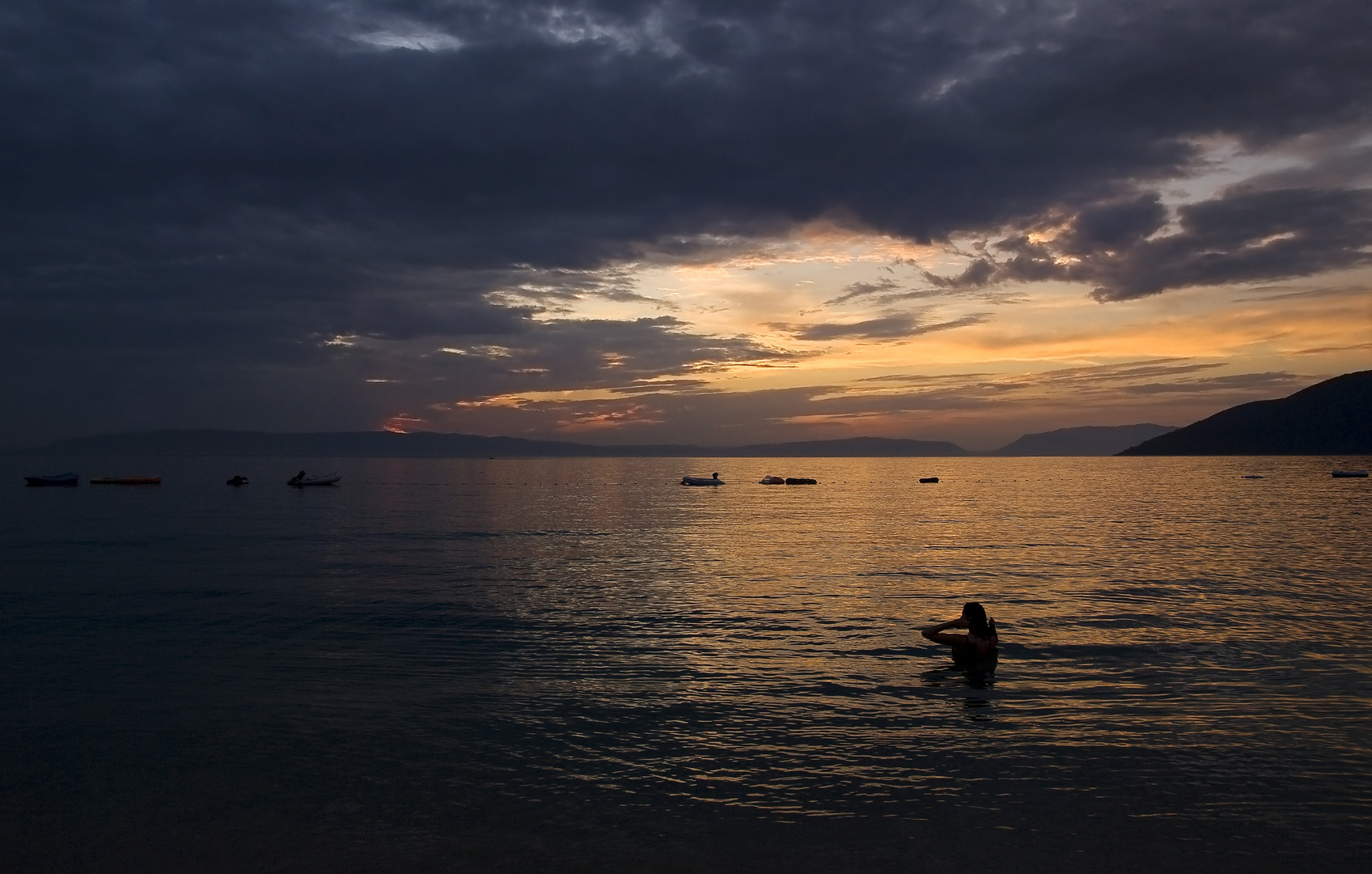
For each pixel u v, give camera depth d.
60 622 19.86
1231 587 25.00
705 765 10.75
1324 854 8.41
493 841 8.65
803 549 36.50
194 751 11.21
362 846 8.55
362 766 10.68
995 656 16.12
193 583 26.08
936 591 24.53
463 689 14.20
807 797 9.74
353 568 29.78
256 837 8.74
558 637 18.34
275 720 12.49
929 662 16.05
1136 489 106.25
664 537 42.94
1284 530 45.34
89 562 31.19
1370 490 99.25
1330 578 26.78
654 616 20.72
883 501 80.88
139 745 11.45
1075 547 36.91
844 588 25.12
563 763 10.80
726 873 8.00
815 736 11.84
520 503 76.81
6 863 8.20
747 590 24.83
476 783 10.16
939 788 9.99
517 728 12.14
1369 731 11.98
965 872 8.01
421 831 8.87
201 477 149.88
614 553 35.22
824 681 14.72
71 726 12.21
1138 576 27.41
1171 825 9.02
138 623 19.69
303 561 31.89
